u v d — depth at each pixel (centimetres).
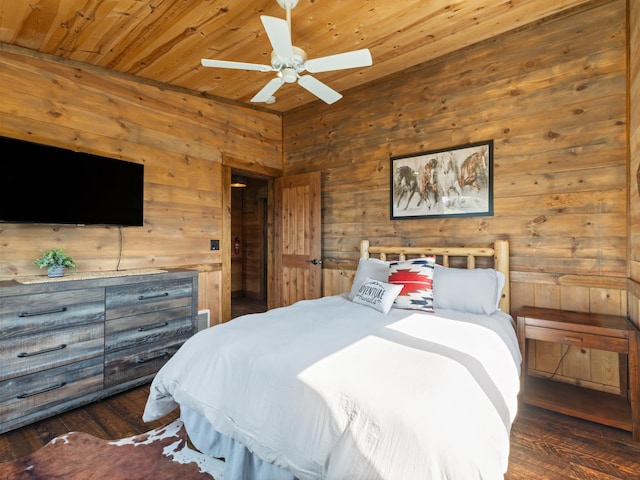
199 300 369
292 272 437
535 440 204
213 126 388
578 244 260
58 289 229
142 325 272
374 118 378
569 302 263
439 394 122
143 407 245
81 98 291
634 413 202
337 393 129
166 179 345
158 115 341
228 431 154
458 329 201
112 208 288
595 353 255
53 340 227
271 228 480
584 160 258
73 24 239
